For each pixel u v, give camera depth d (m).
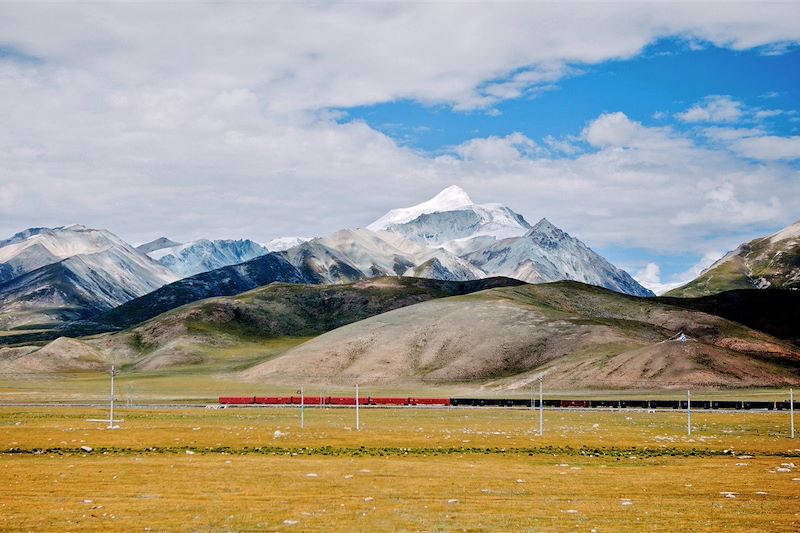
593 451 87.44
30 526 46.97
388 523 47.62
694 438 101.19
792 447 91.75
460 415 143.25
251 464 74.31
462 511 51.25
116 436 100.19
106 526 46.94
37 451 86.19
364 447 90.69
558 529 46.06
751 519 48.75
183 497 56.19
